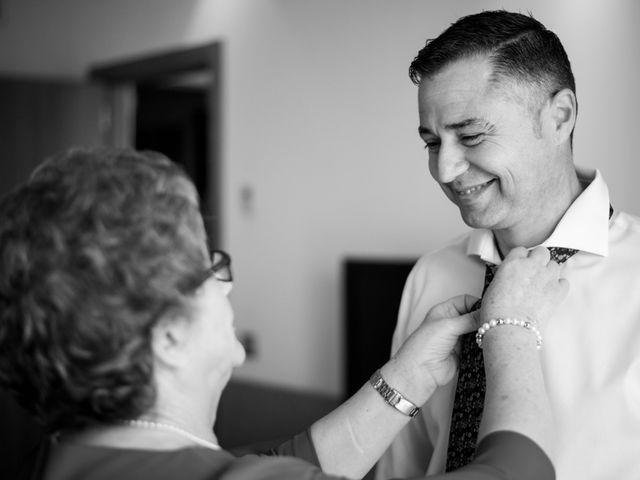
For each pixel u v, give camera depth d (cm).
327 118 432
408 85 393
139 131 782
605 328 122
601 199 128
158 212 80
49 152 556
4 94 540
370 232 414
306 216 447
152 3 529
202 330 87
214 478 79
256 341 480
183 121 789
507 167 119
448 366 119
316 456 118
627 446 117
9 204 81
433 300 145
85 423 85
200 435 88
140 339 80
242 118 479
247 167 478
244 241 483
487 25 120
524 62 118
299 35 444
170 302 81
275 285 467
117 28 552
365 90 413
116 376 79
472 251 138
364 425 118
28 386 83
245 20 473
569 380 122
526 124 119
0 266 80
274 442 396
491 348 100
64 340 78
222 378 92
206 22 496
